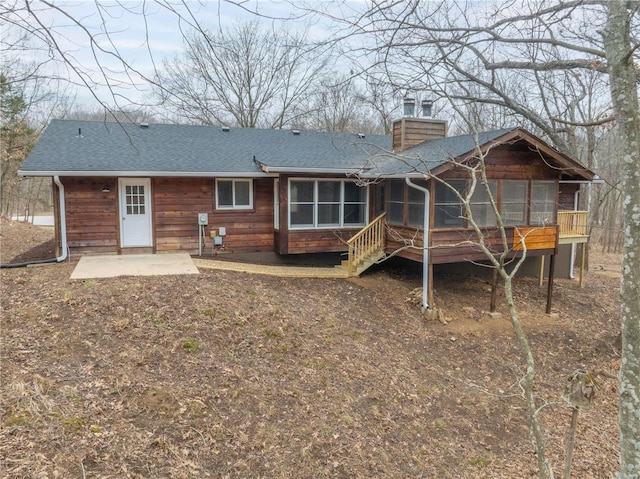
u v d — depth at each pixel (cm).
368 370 794
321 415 645
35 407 496
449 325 1095
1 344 617
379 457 599
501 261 446
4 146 2166
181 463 490
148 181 1238
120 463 462
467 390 828
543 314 1248
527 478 624
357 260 1280
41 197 3297
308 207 1329
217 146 1416
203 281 969
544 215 1241
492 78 783
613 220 2458
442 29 660
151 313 773
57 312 729
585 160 2033
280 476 521
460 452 660
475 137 477
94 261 1113
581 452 701
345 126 2362
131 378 594
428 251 1101
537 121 817
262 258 1366
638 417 393
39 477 411
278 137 1579
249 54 2297
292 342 809
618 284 1596
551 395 873
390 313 1094
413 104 1412
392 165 1242
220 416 581
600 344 1114
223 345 739
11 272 974
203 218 1283
